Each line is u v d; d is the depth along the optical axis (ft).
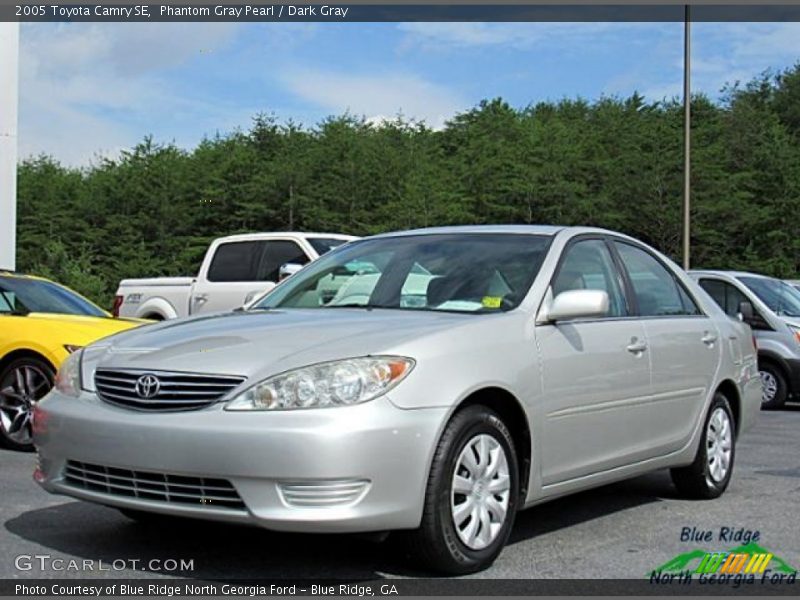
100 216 175.32
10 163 56.80
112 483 16.19
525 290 18.80
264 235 48.67
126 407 16.17
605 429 19.57
